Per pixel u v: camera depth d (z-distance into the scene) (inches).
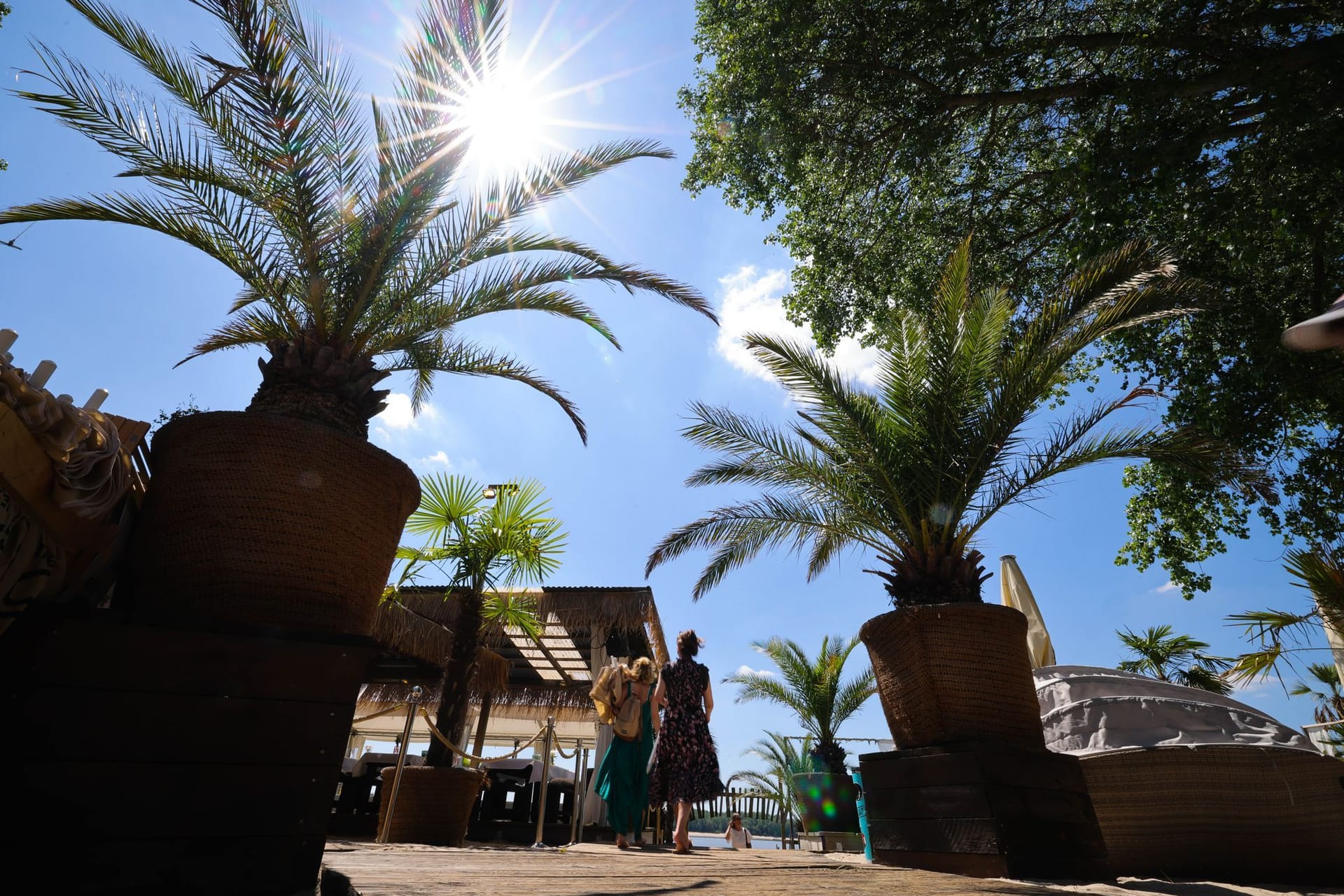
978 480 203.0
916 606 167.9
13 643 61.7
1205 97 284.7
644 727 228.8
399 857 124.8
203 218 138.6
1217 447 209.9
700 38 415.5
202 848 63.4
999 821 132.6
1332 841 155.6
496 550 329.1
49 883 56.6
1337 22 260.5
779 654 656.4
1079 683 196.9
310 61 145.3
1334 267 297.1
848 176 403.2
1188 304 208.5
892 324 231.5
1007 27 339.0
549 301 184.9
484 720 421.7
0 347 59.9
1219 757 161.9
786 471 237.1
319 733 73.5
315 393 108.8
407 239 142.3
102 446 73.1
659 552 270.5
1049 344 213.3
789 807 652.1
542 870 109.1
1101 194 264.1
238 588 82.7
